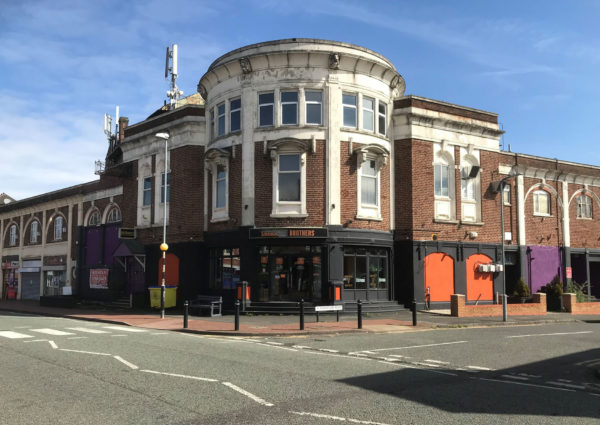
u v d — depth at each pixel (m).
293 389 8.47
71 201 39.38
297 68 24.25
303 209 23.55
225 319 21.27
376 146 24.53
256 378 9.30
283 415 6.91
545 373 10.73
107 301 32.28
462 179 28.19
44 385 8.69
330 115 24.05
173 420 6.66
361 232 24.00
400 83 27.19
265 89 24.45
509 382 9.62
